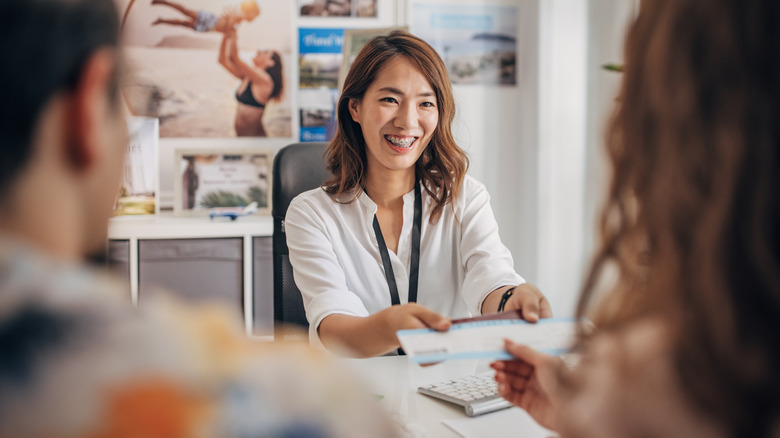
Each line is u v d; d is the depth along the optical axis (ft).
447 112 5.16
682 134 1.31
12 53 0.85
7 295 0.84
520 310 3.37
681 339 1.31
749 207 1.23
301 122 11.03
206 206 10.46
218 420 0.84
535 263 11.43
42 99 0.86
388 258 5.17
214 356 0.90
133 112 10.37
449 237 5.36
